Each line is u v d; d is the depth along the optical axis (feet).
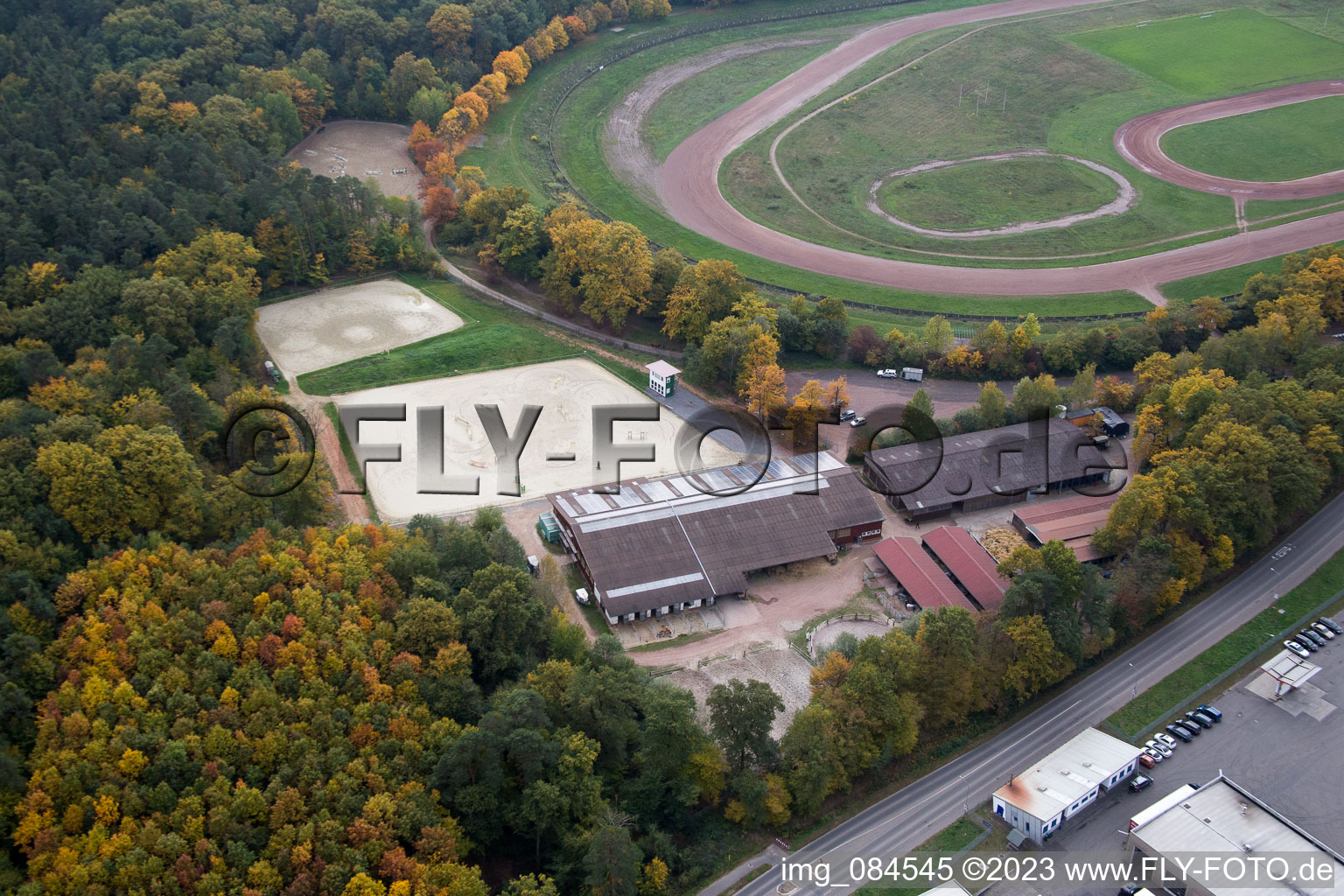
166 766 454.40
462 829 475.31
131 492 593.42
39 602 513.86
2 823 430.20
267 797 453.58
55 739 456.45
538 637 579.89
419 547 609.83
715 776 516.73
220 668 504.02
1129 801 537.65
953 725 578.25
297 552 578.66
